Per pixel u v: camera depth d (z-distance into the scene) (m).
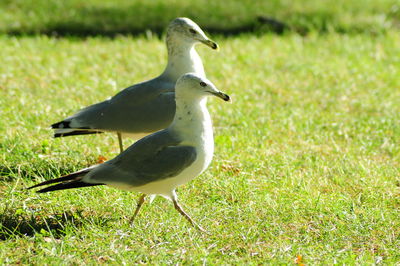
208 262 7.86
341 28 25.08
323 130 13.96
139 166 8.71
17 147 11.74
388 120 14.47
